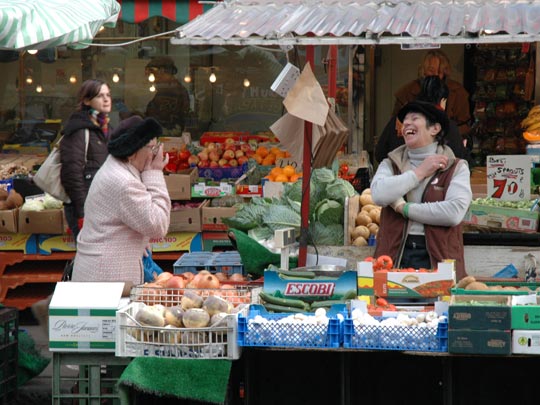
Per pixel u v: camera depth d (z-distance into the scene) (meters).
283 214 7.91
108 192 6.78
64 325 6.05
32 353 7.90
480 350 5.43
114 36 13.59
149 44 13.64
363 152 12.15
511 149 14.27
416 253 6.84
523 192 8.54
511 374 6.15
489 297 5.76
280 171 10.48
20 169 11.41
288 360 6.31
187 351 5.68
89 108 9.13
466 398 6.20
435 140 6.93
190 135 13.33
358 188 10.14
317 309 5.88
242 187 10.66
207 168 11.30
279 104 13.75
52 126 13.43
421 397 6.27
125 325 5.73
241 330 5.64
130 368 5.63
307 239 7.42
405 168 6.95
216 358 5.66
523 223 7.83
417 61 15.04
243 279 7.11
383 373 6.29
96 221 6.88
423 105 6.86
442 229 6.80
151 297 6.19
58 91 13.53
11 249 10.23
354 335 5.57
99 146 9.07
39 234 10.19
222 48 13.70
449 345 5.46
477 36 6.07
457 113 12.45
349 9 6.87
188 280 6.68
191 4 10.80
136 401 5.87
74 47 8.35
